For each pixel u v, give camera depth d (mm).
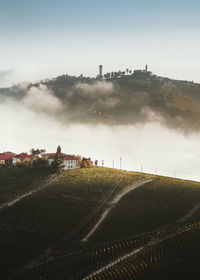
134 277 83125
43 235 117750
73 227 121875
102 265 91688
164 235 106688
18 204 141125
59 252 105312
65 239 114000
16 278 89625
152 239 105000
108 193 147750
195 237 102250
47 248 108312
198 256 91688
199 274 84250
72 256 101125
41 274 90312
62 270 91375
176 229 110188
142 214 127562
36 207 138125
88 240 112250
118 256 96000
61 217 129625
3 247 109500
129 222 122312
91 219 126562
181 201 136875
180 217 124438
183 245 98125
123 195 145000
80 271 89562
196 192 146125
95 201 140875
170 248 97062
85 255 100125
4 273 93188
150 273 84750
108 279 82812
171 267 87188
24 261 100125
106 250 101750
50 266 95000
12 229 122750
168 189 149750
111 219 125125
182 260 90312
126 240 108438
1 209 137875
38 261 99812
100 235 114875
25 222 127312
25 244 111875
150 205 134250
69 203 140375
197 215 124750
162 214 127000
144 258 92500
